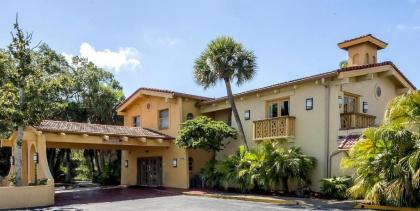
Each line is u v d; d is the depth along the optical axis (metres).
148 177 25.67
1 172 32.06
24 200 15.30
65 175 36.12
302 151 18.41
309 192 17.48
